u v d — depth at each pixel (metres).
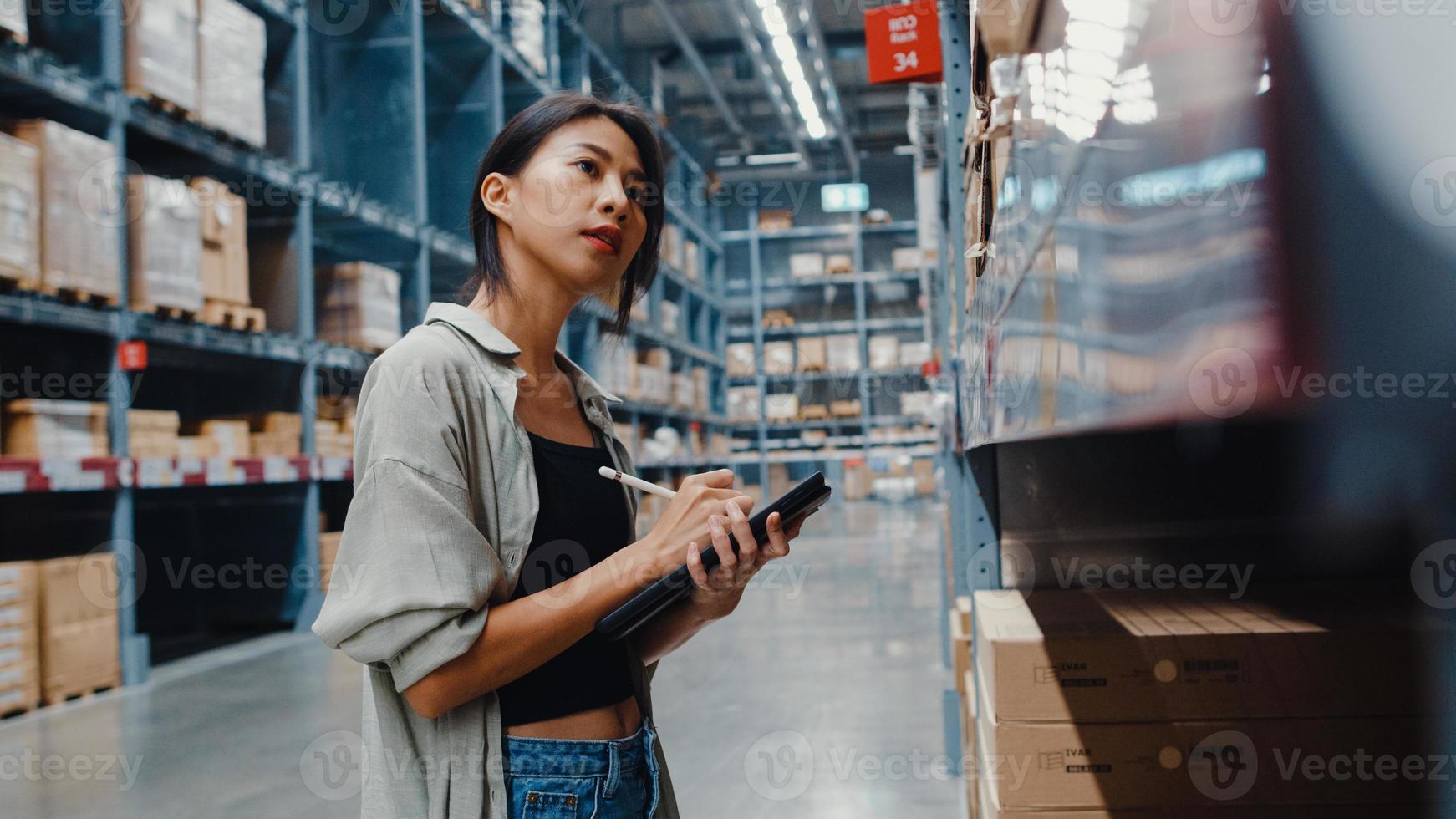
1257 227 0.28
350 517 0.79
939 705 3.21
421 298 6.20
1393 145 0.27
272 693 3.70
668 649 1.01
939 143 2.83
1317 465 0.37
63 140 3.66
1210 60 0.29
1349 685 0.89
